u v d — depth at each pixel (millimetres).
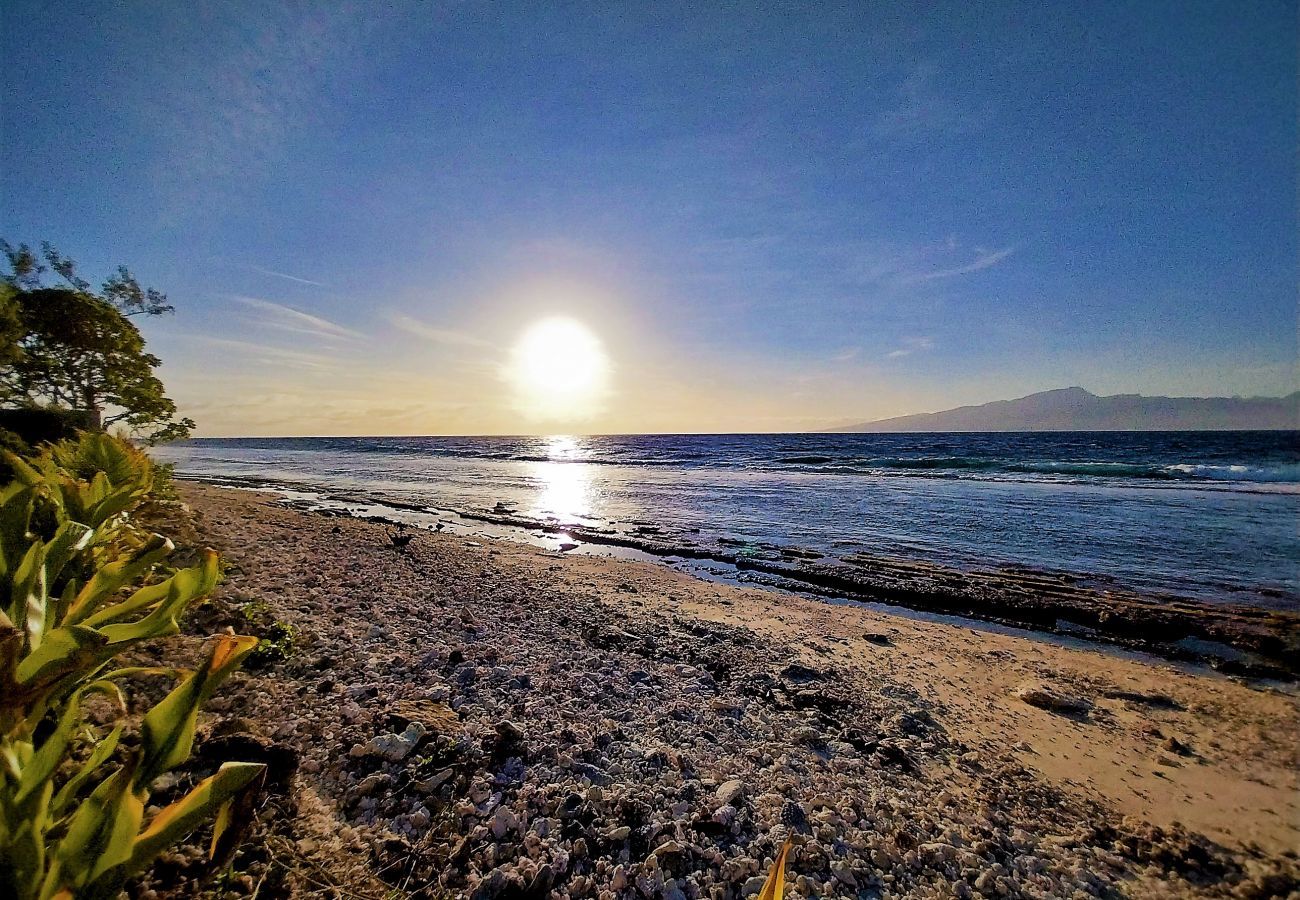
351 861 2527
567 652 5941
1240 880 3191
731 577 11617
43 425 12930
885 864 3078
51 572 2107
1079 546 13844
